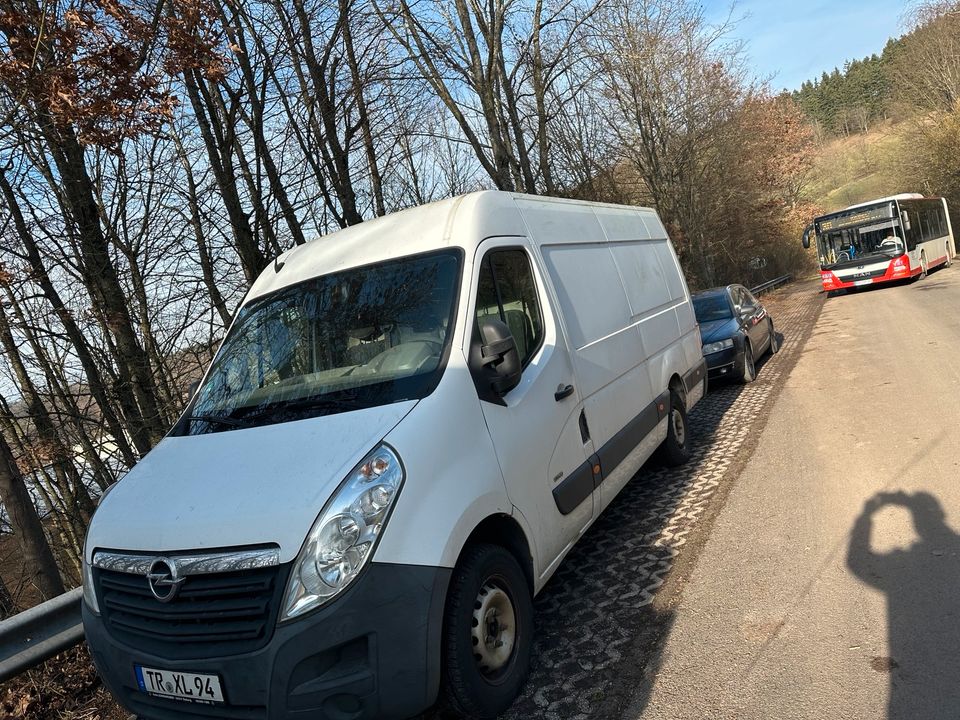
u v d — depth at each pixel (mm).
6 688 3893
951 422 6316
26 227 8758
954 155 38375
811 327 15969
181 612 2670
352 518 2615
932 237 26000
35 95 5969
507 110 16406
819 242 23984
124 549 2889
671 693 3072
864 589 3646
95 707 3795
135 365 9047
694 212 25750
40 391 9023
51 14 5738
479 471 3123
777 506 5082
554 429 3902
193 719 2686
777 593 3783
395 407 3102
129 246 9586
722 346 9977
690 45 22969
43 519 9438
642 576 4348
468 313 3523
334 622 2514
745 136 28094
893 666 2963
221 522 2709
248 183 10250
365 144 11977
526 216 4516
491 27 14039
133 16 6195
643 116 23078
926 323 12984
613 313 5289
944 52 44594
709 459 6656
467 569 2934
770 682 3016
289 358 3789
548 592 4371
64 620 3734
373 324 3656
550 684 3305
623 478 4820
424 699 2637
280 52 10398
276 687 2492
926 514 4434
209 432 3561
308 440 3039
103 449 9094
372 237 4246
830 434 6734
